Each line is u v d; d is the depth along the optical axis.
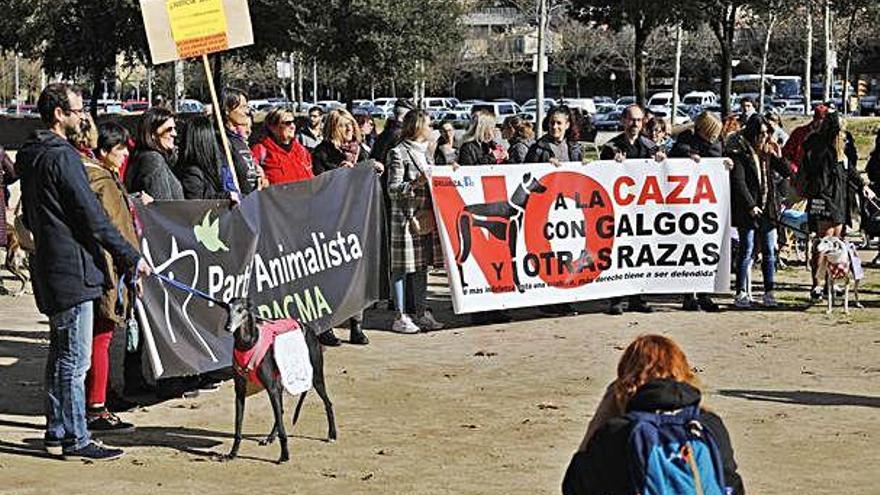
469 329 12.09
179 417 8.66
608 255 12.69
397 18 42.34
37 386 9.56
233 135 10.37
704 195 12.86
